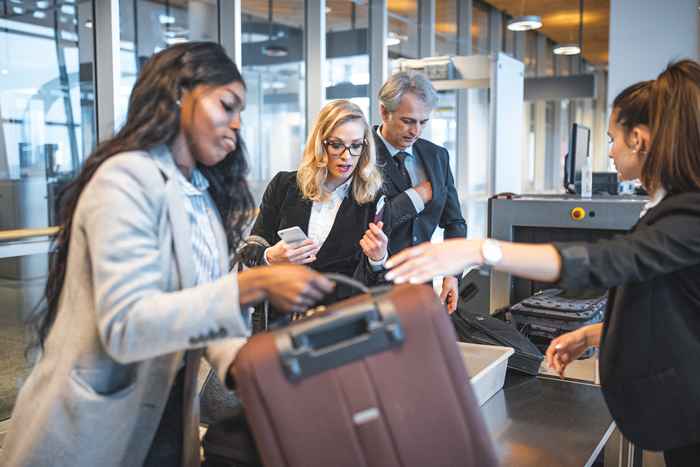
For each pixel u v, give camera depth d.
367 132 1.98
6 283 3.66
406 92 2.19
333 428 0.86
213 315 0.90
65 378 1.02
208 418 1.50
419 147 2.38
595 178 4.05
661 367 1.17
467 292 2.45
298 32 6.60
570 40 12.88
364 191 1.99
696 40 6.01
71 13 3.79
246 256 1.68
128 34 4.33
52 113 3.91
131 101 1.05
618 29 6.23
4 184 3.78
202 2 4.50
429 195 2.27
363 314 0.88
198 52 1.04
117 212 0.93
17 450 1.08
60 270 1.07
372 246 1.80
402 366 0.88
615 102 1.27
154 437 1.17
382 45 6.19
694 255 1.07
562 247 1.06
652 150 1.16
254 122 6.89
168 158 1.05
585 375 1.90
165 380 1.09
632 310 1.19
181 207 1.04
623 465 1.73
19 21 3.72
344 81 6.08
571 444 1.38
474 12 9.58
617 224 2.26
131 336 0.90
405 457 0.87
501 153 4.38
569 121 13.97
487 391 1.63
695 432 1.16
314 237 2.02
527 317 2.22
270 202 2.12
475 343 1.88
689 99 1.12
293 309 0.93
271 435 0.85
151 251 0.95
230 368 1.09
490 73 4.29
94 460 1.04
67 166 4.00
